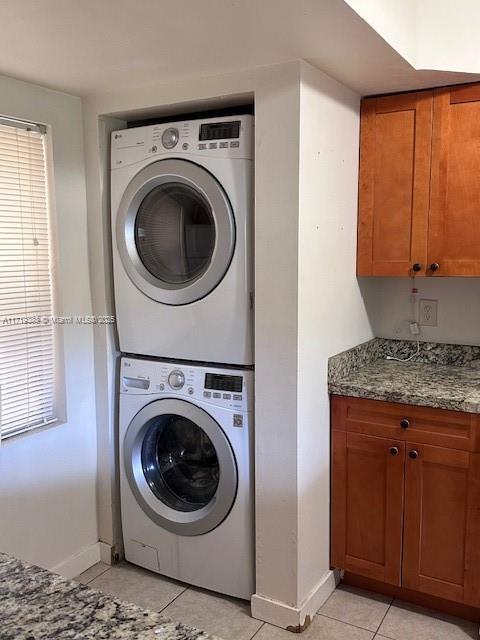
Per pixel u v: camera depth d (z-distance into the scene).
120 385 2.48
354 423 2.26
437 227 2.29
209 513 2.29
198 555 2.37
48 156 2.30
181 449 2.48
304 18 1.54
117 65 1.96
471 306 2.56
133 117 2.42
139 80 2.15
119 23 1.58
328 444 2.31
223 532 2.29
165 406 2.35
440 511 2.14
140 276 2.35
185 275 2.30
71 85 2.21
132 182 2.31
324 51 1.81
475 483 2.06
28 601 0.86
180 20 1.55
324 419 2.26
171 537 2.43
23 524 2.27
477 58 2.05
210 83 2.09
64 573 2.45
